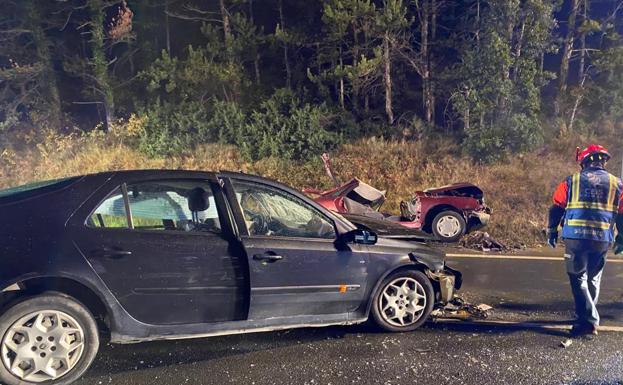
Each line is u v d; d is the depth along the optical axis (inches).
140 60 672.4
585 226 185.5
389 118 593.9
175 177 166.9
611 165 493.7
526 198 445.4
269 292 169.2
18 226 145.9
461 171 491.2
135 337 156.1
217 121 571.2
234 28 593.9
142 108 595.5
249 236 169.0
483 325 197.9
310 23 617.9
